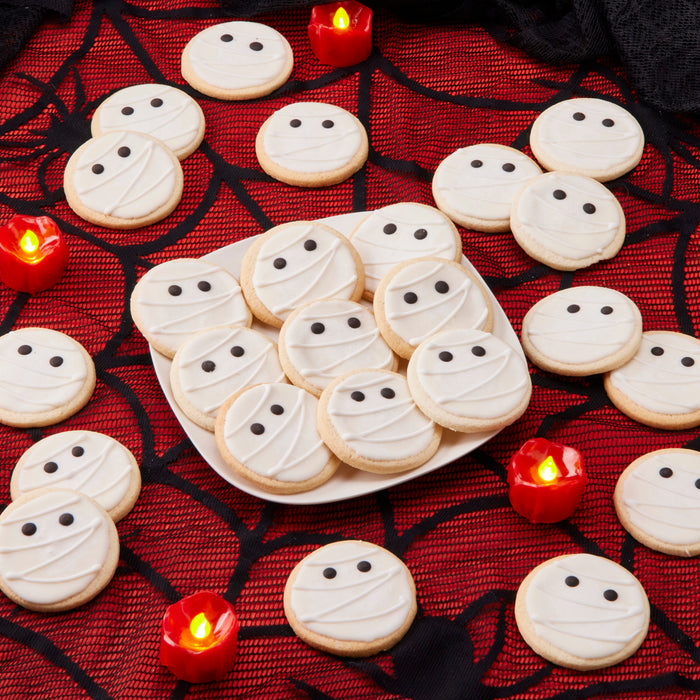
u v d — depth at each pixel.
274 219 1.47
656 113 1.52
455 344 1.38
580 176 1.47
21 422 1.38
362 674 1.31
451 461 1.36
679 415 1.39
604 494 1.38
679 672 1.32
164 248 1.46
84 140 1.50
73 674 1.31
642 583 1.34
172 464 1.38
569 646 1.31
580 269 1.46
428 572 1.35
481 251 1.46
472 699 1.30
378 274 1.42
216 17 1.55
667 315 1.44
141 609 1.33
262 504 1.37
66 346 1.40
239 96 1.51
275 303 1.40
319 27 1.52
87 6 1.55
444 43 1.55
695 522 1.35
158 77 1.53
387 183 1.49
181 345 1.39
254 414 1.36
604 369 1.40
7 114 1.51
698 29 1.52
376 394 1.36
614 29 1.52
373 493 1.37
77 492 1.34
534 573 1.33
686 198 1.49
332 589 1.32
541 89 1.53
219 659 1.29
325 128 1.49
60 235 1.43
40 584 1.32
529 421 1.40
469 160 1.48
